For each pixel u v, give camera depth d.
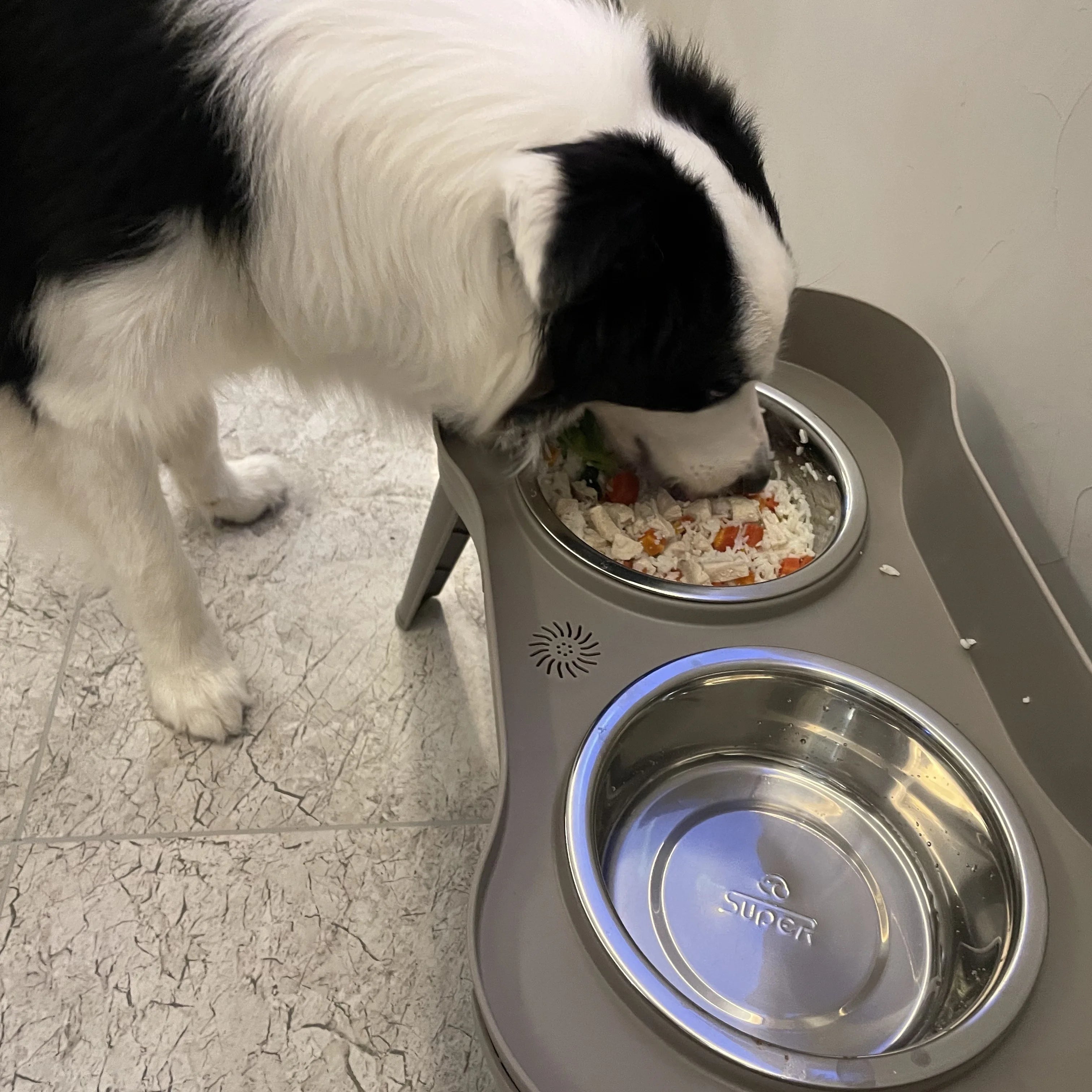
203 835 1.06
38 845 1.04
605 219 0.63
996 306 0.96
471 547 1.39
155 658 1.11
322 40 0.69
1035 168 0.87
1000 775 0.79
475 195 0.70
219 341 0.85
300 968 0.98
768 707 0.88
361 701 1.20
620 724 0.76
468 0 0.71
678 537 1.00
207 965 0.98
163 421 0.90
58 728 1.13
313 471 1.45
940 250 1.04
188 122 0.70
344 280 0.78
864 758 0.88
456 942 1.02
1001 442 0.97
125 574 1.00
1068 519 0.88
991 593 0.84
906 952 0.82
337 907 1.03
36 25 0.70
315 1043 0.94
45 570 1.28
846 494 0.96
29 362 0.80
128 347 0.76
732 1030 0.60
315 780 1.12
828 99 1.22
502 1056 0.58
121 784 1.09
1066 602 0.89
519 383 0.80
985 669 0.84
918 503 0.95
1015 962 0.67
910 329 0.98
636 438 0.96
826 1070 0.59
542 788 0.73
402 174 0.71
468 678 1.24
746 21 1.42
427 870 1.07
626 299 0.69
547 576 0.86
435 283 0.76
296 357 0.92
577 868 0.67
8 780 1.08
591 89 0.70
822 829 0.90
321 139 0.71
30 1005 0.94
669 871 0.86
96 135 0.70
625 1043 0.61
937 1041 0.62
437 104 0.69
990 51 0.91
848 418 1.05
